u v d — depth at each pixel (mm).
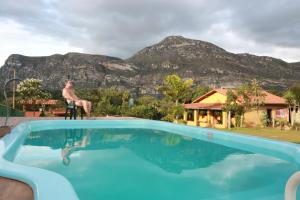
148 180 4062
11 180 2201
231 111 27328
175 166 4980
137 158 5551
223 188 3820
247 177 4348
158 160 5418
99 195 3379
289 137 18469
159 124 10273
